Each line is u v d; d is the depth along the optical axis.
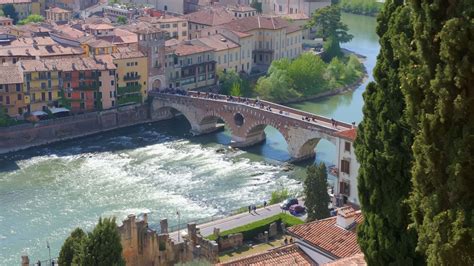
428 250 44.97
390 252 56.72
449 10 43.00
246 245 147.50
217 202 183.62
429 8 43.91
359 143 61.62
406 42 48.41
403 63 48.47
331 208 151.38
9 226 167.38
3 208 178.62
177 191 192.25
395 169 55.91
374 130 58.59
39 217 173.12
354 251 84.88
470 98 41.72
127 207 179.88
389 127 56.50
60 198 186.25
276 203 171.12
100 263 97.12
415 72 45.66
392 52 57.19
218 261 120.81
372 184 57.97
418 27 45.12
